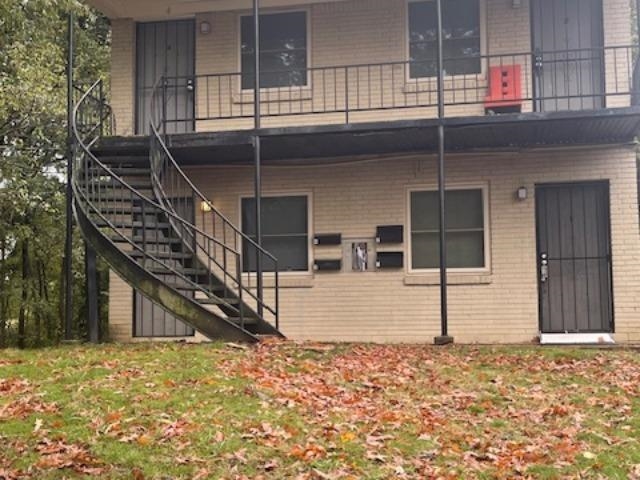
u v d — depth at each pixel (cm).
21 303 1698
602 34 1139
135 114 1262
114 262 970
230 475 491
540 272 1143
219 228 1214
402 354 905
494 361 858
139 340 1192
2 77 1360
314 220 1191
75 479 479
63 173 1625
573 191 1148
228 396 662
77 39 1730
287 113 1143
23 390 675
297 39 1225
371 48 1196
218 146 1081
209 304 981
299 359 845
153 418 593
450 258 1160
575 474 505
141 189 1076
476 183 1156
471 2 1177
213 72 1235
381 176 1180
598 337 1089
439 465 521
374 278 1167
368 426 597
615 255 1113
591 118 987
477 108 1156
